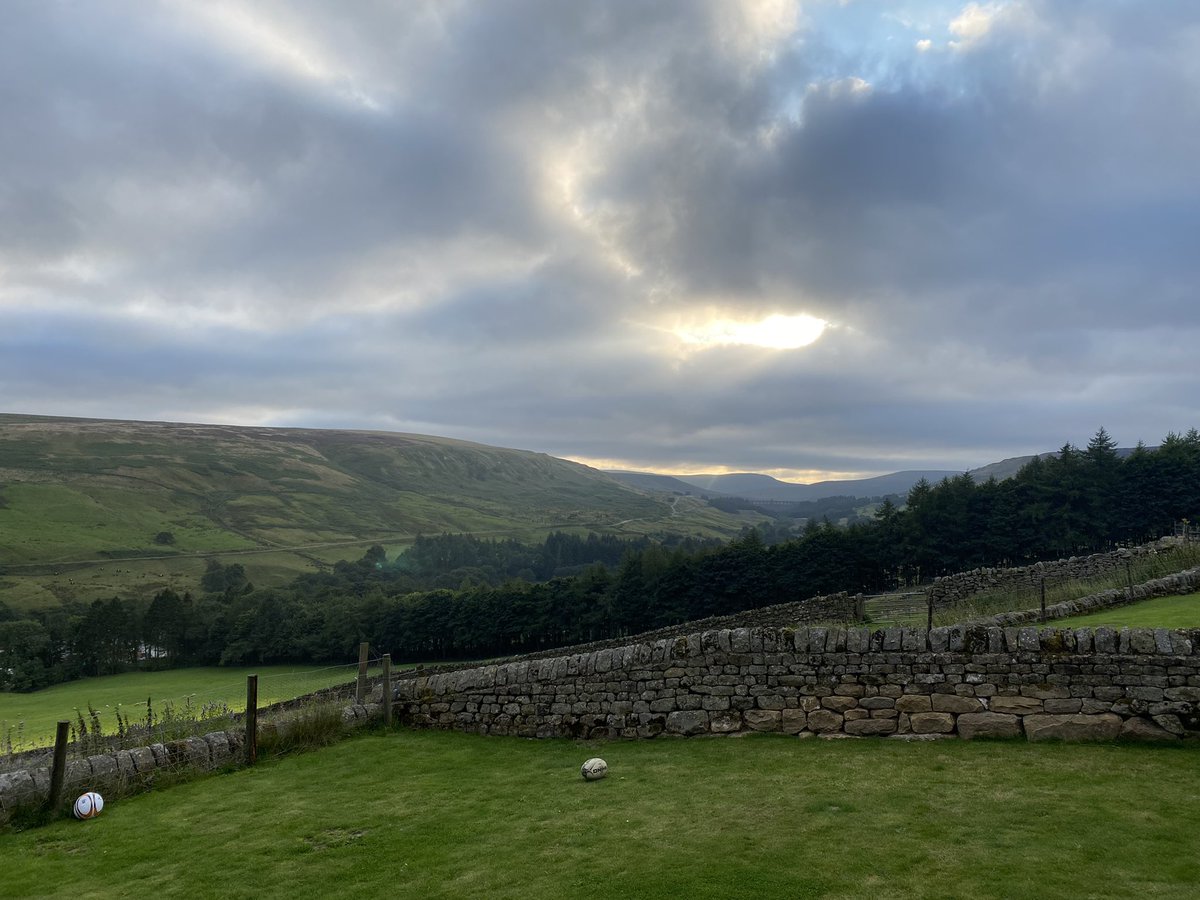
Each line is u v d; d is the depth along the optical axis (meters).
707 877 6.73
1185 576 19.39
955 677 10.98
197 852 8.65
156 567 162.50
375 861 7.98
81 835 9.45
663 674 12.76
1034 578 27.77
